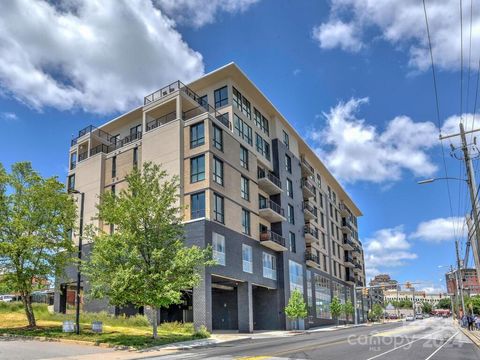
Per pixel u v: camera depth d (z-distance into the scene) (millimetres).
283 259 47500
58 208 29453
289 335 35406
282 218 47344
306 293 53094
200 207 36906
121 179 43969
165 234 26625
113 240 25234
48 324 29969
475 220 21594
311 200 62781
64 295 44219
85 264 25938
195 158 38438
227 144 40938
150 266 25547
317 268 60562
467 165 22250
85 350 20297
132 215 25969
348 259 79125
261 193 47469
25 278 27531
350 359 16203
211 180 37312
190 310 40938
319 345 22906
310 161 65375
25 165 29188
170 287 24719
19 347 20422
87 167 47219
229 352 19594
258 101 49562
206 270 34562
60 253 29094
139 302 25234
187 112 43281
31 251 27672
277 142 51312
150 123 44312
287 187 52500
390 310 153250
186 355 18469
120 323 33844
